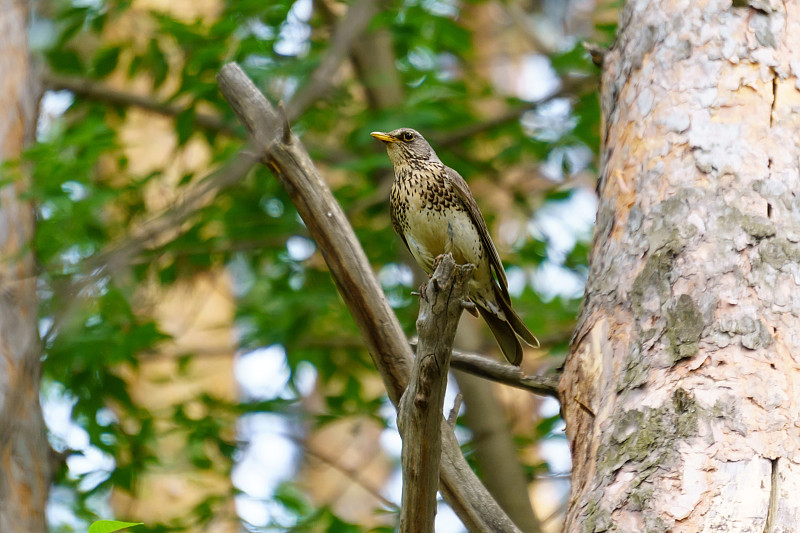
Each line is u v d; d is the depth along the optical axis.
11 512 10.07
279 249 15.24
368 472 23.44
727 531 5.05
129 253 7.91
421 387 5.07
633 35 7.20
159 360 16.09
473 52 16.44
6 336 10.54
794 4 6.87
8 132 12.00
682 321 5.82
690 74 6.72
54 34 15.16
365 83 15.02
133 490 13.46
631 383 5.80
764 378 5.52
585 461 5.87
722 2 6.87
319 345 14.48
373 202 14.08
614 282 6.32
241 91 6.92
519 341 9.59
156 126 17.72
